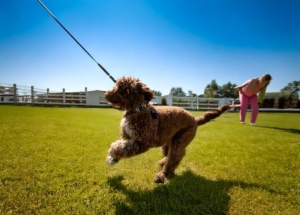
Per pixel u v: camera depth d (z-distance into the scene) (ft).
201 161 10.13
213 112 9.65
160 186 7.16
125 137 7.61
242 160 10.59
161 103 61.46
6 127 15.35
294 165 10.16
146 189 6.89
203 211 5.85
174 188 6.98
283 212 6.02
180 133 8.40
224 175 8.54
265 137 17.10
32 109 33.42
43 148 10.38
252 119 25.82
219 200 6.43
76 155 9.61
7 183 6.53
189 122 8.56
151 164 9.36
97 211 5.45
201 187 7.22
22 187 6.30
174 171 8.50
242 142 14.85
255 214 5.84
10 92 48.32
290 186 7.77
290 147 13.85
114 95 7.41
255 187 7.53
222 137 16.49
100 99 58.39
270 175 8.77
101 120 22.81
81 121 20.98
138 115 7.06
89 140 12.66
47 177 7.07
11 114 24.17
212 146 13.24
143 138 6.88
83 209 5.44
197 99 63.46
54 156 9.25
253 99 25.82
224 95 156.97
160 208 5.86
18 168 7.66
